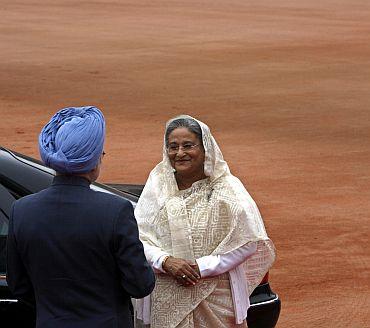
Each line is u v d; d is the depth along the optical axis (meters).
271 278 16.89
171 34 69.94
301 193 23.86
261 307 11.02
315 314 15.15
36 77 47.53
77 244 7.62
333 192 24.05
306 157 28.86
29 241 7.71
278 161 28.14
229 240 9.12
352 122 35.81
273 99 41.28
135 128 33.81
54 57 56.12
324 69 51.38
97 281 7.67
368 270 17.52
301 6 100.56
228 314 9.29
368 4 104.38
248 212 9.16
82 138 7.72
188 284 9.10
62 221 7.68
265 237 9.21
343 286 16.56
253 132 33.41
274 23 80.19
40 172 10.77
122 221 7.69
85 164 7.77
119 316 7.76
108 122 35.06
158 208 9.41
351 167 27.42
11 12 86.00
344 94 42.97
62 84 45.28
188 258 9.22
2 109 37.97
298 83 46.12
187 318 9.22
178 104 39.78
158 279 9.30
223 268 9.10
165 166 9.53
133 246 7.68
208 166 9.34
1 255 10.13
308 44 64.06
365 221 21.08
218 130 33.84
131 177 25.59
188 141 9.32
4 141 31.23
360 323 14.82
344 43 64.69
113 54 57.72
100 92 42.94
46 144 7.81
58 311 7.66
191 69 51.00
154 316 9.33
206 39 66.88
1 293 9.95
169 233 9.36
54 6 92.50
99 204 7.71
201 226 9.23
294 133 33.25
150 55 57.25
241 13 90.38
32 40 65.19
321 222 20.92
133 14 86.69
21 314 9.91
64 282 7.64
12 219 7.91
